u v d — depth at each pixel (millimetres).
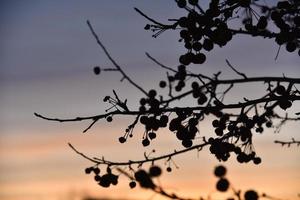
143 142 4094
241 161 3961
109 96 3861
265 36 3930
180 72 4078
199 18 3887
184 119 3887
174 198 2361
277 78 3850
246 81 3893
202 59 3998
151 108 3799
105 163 3629
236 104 3828
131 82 3971
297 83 3828
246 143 3961
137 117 3959
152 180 2275
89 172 3992
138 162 3664
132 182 3691
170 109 3799
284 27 3891
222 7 3959
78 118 3797
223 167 2393
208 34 3900
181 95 3898
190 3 3957
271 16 3947
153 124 3971
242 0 3939
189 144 3928
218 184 2404
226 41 3920
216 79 3943
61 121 3781
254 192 2402
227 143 3840
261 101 3814
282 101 3963
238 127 3941
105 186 3701
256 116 3990
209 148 3885
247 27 3979
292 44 4000
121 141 4043
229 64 3955
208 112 3924
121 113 3783
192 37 4000
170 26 3953
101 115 3801
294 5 3947
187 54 4016
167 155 3688
